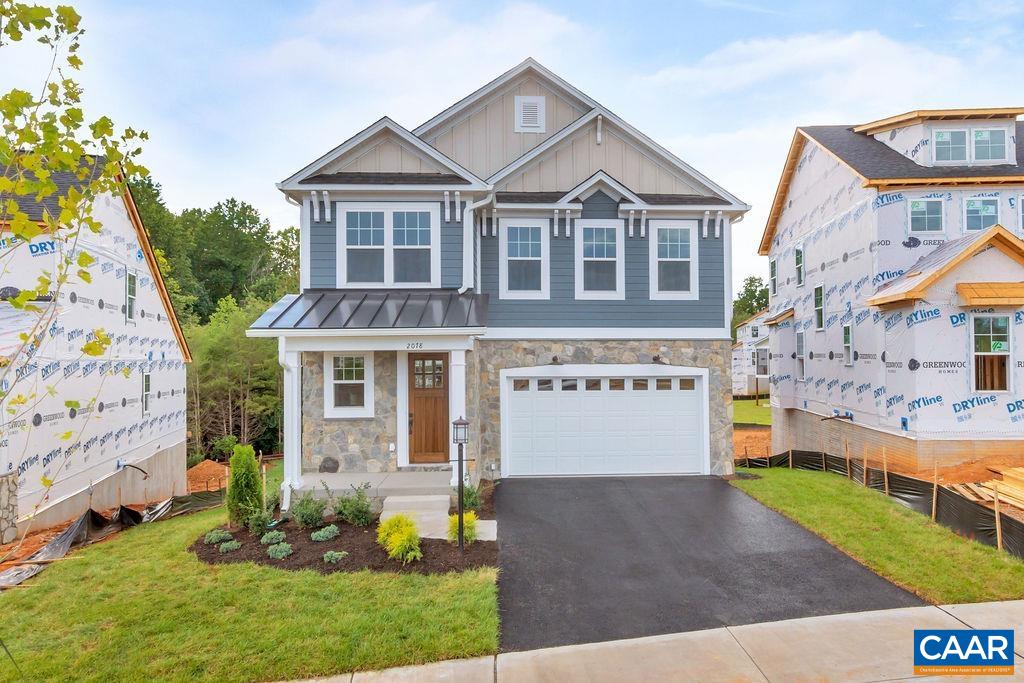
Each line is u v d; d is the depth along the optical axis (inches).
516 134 507.2
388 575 240.8
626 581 243.0
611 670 173.0
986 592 221.0
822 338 642.8
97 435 439.5
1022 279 443.8
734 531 309.6
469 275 414.9
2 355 306.5
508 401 449.7
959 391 448.8
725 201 455.8
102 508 446.0
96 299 438.9
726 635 194.4
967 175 504.4
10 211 131.5
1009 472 399.2
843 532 297.4
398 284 414.0
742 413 1110.4
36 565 258.5
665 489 406.9
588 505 364.5
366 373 397.1
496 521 328.2
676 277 456.8
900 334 476.4
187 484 687.1
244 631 194.2
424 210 416.5
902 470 475.2
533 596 228.4
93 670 170.9
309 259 412.5
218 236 1759.4
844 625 199.5
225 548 272.5
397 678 169.5
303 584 231.5
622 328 453.7
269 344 936.3
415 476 376.2
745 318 2263.8
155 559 265.1
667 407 457.7
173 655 179.6
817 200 652.7
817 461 492.7
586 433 454.0
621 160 479.8
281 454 943.0
